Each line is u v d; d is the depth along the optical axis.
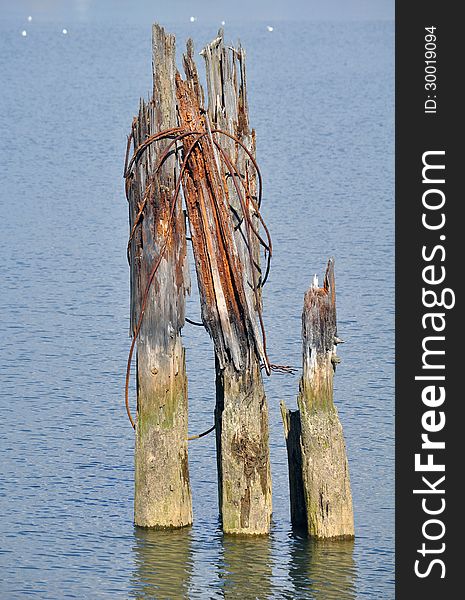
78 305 74.81
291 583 41.06
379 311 71.69
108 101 166.25
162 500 43.50
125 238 92.62
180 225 41.78
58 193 109.06
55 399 58.84
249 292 41.72
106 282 80.06
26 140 135.75
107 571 41.97
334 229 92.25
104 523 45.59
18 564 42.56
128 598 40.41
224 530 43.16
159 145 41.44
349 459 51.62
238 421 42.34
